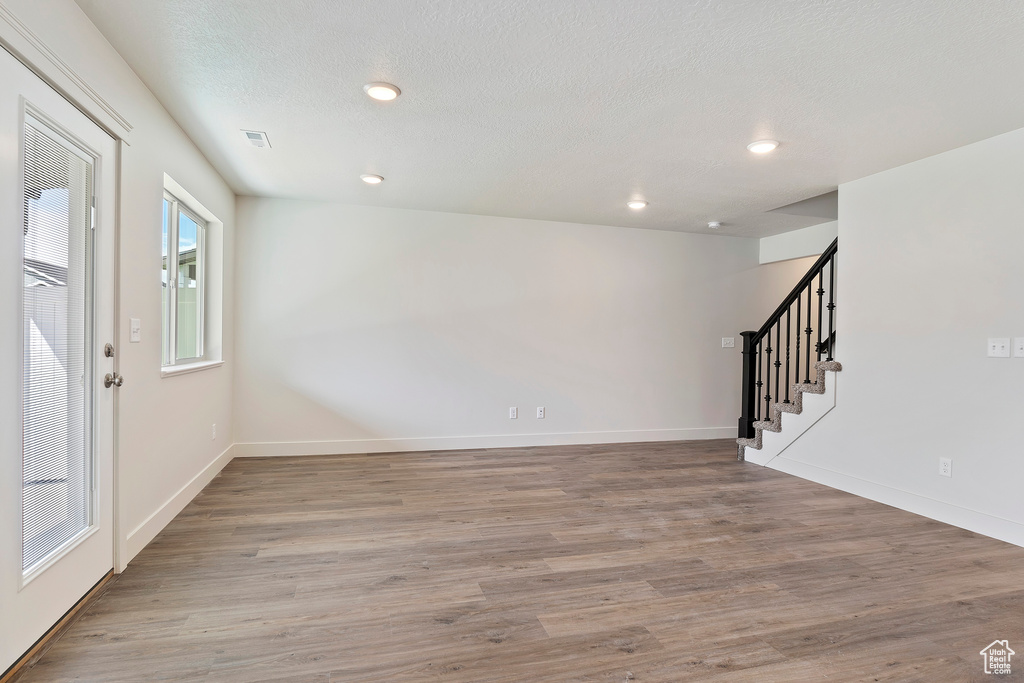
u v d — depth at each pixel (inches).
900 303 145.1
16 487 67.1
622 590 93.9
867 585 96.8
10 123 64.4
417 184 172.1
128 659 71.1
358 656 73.0
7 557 65.4
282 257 193.8
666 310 237.8
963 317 130.0
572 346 225.5
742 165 149.4
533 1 78.4
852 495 154.4
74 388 82.4
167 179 120.7
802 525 128.5
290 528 122.0
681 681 68.6
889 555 110.8
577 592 93.0
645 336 235.0
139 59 95.7
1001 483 121.4
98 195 87.3
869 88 104.0
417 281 206.8
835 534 122.7
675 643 77.4
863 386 154.6
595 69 98.4
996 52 90.4
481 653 74.3
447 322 210.2
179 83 104.8
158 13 82.0
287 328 194.5
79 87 79.0
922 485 137.7
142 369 105.7
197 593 90.1
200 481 148.8
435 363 209.2
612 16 82.0
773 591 94.1
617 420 231.6
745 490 158.4
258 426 192.7
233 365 188.9
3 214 63.6
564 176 161.8
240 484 156.9
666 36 87.4
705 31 85.7
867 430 152.9
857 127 122.6
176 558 104.2
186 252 152.2
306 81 104.0
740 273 248.1
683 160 146.1
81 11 80.7
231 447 186.2
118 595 88.8
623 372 232.1
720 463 193.8
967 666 72.5
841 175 156.6
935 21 82.0
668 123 122.0
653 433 235.8
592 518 132.0
